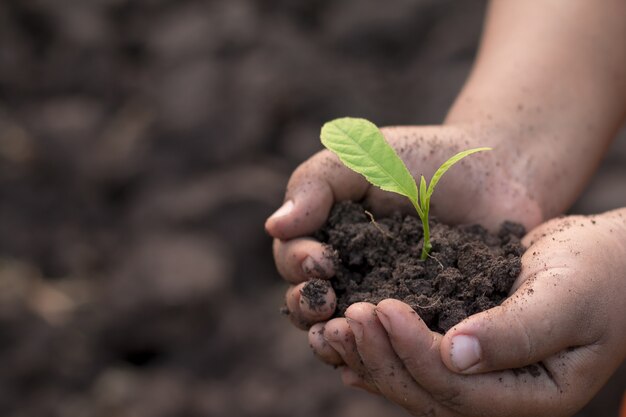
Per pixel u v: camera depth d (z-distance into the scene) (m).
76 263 0.99
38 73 1.18
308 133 1.05
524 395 0.55
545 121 0.63
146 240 0.97
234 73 1.06
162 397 0.85
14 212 1.02
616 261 0.56
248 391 0.84
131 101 1.14
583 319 0.54
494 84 0.63
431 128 0.61
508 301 0.54
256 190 0.97
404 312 0.53
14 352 0.85
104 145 1.07
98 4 1.20
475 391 0.54
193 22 1.12
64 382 0.86
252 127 1.03
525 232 0.60
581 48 0.64
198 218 0.97
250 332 0.89
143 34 1.19
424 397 0.55
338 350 0.55
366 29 1.18
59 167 1.06
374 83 1.13
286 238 0.58
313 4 1.20
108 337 0.90
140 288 0.90
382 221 0.59
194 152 1.03
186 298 0.89
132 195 1.04
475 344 0.53
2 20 1.18
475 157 0.61
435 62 1.13
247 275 0.96
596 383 0.56
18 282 0.93
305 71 1.08
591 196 0.95
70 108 1.12
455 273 0.56
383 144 0.56
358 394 0.82
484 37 0.67
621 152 0.98
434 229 0.59
